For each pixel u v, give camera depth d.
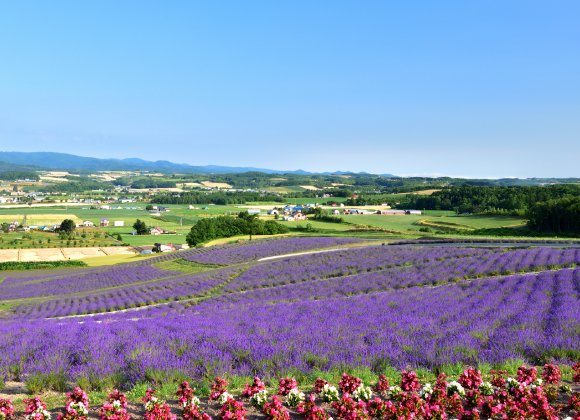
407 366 9.90
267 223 125.38
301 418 6.73
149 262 72.25
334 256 52.03
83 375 9.21
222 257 64.81
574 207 92.81
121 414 6.45
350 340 12.12
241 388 8.72
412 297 23.12
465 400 7.21
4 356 10.76
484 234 103.50
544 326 13.16
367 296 25.52
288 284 38.06
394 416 6.33
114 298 40.69
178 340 12.35
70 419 6.44
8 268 82.50
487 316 15.61
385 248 54.59
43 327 16.42
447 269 35.00
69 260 93.75
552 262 32.72
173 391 8.42
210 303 31.83
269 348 10.85
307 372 9.56
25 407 7.39
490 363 10.01
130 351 10.70
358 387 7.34
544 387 7.62
